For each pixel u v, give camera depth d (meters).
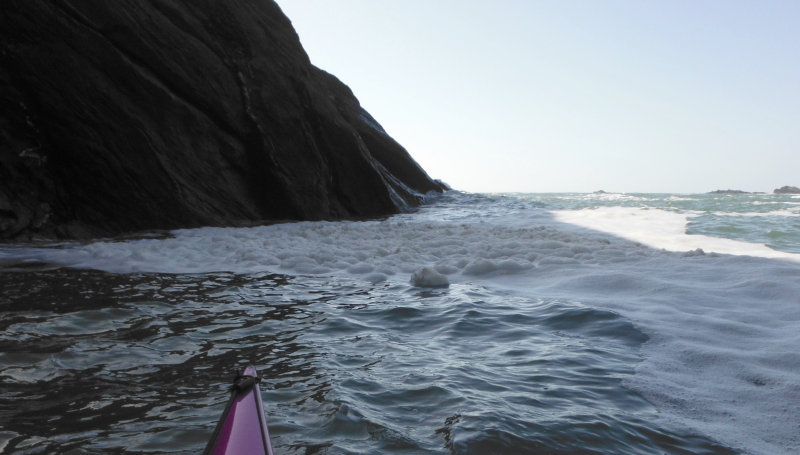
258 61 13.16
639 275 5.41
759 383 2.74
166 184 10.27
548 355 3.20
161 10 11.90
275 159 12.51
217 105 11.77
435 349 3.35
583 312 4.12
